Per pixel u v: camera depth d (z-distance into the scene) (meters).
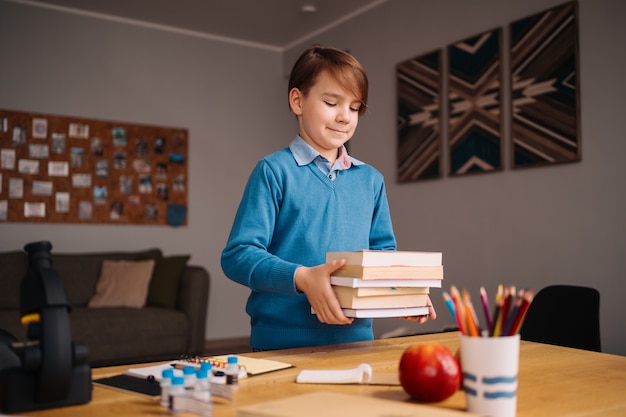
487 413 0.66
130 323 3.83
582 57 3.09
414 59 4.14
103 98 4.82
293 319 1.20
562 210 3.19
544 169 3.29
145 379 0.85
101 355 3.71
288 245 1.23
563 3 3.21
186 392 0.71
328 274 1.00
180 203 5.09
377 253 0.98
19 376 0.69
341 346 1.17
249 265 1.08
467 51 3.76
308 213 1.24
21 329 3.60
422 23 4.12
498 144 3.53
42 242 0.76
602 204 2.99
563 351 1.17
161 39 5.07
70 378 0.70
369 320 1.33
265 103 5.55
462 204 3.79
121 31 4.90
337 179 1.30
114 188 4.82
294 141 1.29
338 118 1.20
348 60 1.18
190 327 4.10
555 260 3.22
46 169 4.59
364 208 1.33
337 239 1.27
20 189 4.49
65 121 4.66
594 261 3.03
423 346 0.75
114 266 4.31
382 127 4.44
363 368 0.85
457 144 3.80
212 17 4.86
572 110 3.12
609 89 2.96
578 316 1.86
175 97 5.12
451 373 0.73
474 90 3.70
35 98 4.56
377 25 4.51
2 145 4.44
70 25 4.70
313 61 1.20
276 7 4.62
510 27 3.47
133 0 4.51
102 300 4.14
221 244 5.26
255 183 1.20
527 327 1.98
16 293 3.94
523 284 3.40
